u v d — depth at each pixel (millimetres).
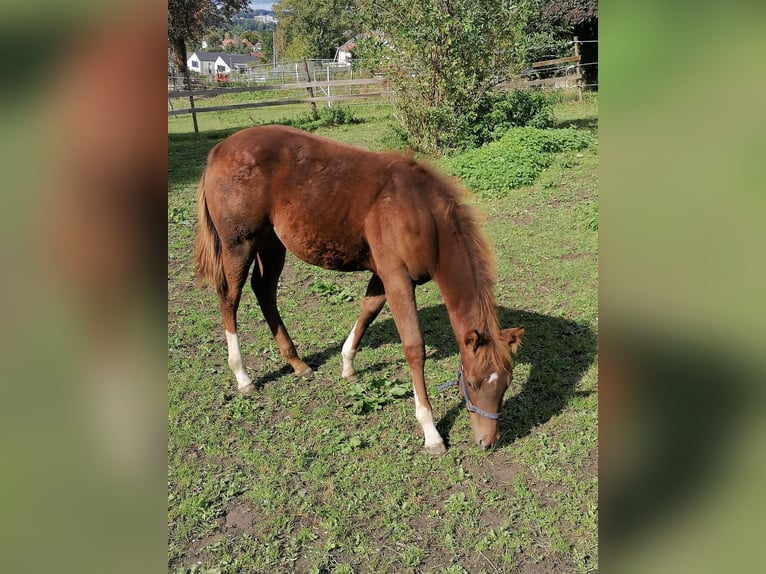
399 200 3885
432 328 5508
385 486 3611
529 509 3381
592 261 6672
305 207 4105
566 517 3324
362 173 4004
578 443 3881
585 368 4734
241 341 5379
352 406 4398
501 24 11219
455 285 3818
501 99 12547
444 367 4871
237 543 3209
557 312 5609
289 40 65375
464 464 3791
